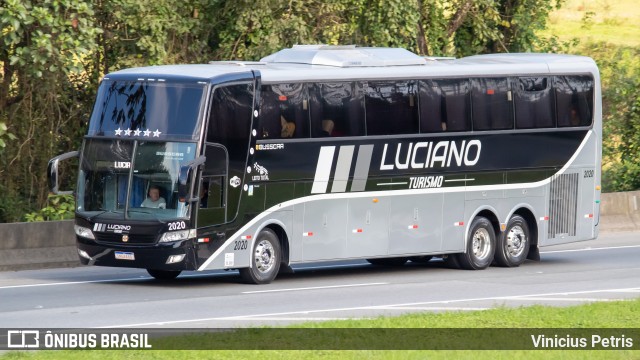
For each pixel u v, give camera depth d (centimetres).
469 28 11281
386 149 7294
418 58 7606
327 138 7025
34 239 7556
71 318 5203
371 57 7388
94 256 6562
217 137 6538
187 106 6506
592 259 8475
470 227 7744
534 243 8112
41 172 9031
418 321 4969
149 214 6456
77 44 7944
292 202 6881
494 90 7862
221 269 7119
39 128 9012
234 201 6612
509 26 11462
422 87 7488
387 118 7312
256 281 6756
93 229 6538
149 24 8775
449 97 7631
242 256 6662
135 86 6631
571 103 8275
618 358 4222
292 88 6894
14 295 6084
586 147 8356
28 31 7988
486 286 6688
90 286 6544
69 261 7681
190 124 6481
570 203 8288
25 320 5138
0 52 8494
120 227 6469
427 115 7506
